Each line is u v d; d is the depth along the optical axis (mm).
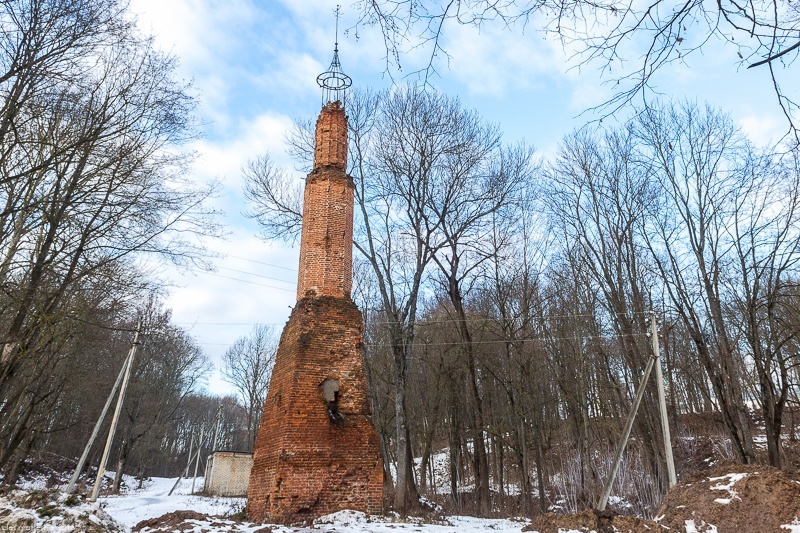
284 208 27188
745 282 21422
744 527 11367
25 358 16781
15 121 13398
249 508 17141
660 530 12008
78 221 15273
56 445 44031
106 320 19266
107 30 13352
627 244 27656
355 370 17812
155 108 15836
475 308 39000
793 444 26953
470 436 37438
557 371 32812
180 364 48875
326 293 18641
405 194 27891
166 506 28359
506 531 15648
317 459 16297
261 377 54875
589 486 24266
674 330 31375
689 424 35938
